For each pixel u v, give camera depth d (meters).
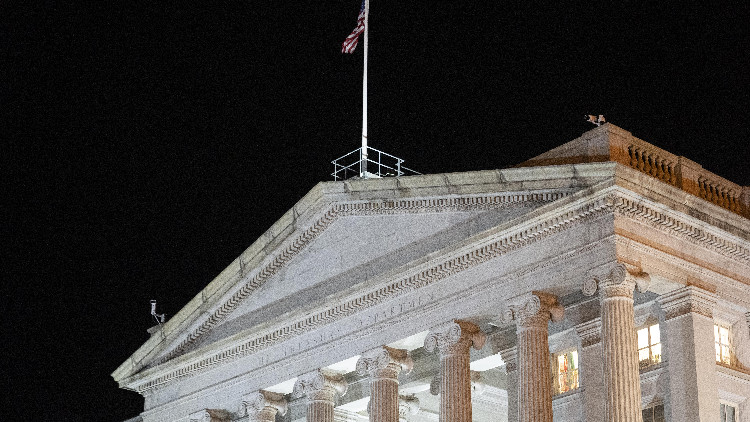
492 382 55.94
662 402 46.91
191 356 62.06
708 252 47.47
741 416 47.25
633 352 43.94
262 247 58.59
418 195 52.09
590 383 48.62
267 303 59.12
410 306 52.03
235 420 61.59
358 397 58.06
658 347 47.53
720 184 49.25
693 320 46.16
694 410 45.31
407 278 52.00
